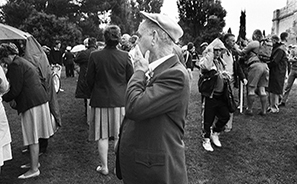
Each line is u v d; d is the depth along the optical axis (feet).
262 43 18.85
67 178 11.79
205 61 13.61
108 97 11.06
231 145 15.10
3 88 9.52
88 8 86.79
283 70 19.85
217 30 89.92
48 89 13.26
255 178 11.94
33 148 11.61
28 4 79.77
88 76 11.10
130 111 5.41
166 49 5.90
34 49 13.32
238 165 13.02
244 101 22.40
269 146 14.89
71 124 18.54
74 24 78.89
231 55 16.30
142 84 5.65
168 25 5.78
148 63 5.84
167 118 5.67
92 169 12.60
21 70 10.92
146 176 5.65
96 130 11.51
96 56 10.99
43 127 11.84
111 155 14.03
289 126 17.52
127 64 11.30
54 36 65.92
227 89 13.79
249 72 19.06
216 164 13.16
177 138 5.85
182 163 5.90
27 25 67.82
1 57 10.96
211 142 15.39
